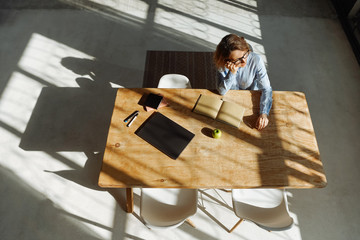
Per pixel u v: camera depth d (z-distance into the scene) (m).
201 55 3.40
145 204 1.86
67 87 3.06
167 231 2.21
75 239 2.16
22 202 2.32
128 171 1.69
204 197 2.38
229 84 1.93
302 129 1.89
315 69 3.28
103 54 3.37
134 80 3.15
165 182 1.65
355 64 3.33
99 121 2.82
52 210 2.29
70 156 2.58
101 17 3.77
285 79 3.19
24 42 3.45
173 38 3.55
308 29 3.69
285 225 1.57
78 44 3.46
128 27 3.66
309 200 2.36
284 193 1.91
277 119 1.94
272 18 3.82
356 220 2.26
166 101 2.02
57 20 3.71
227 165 1.72
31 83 3.08
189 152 1.77
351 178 2.47
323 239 2.18
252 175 1.68
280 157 1.76
